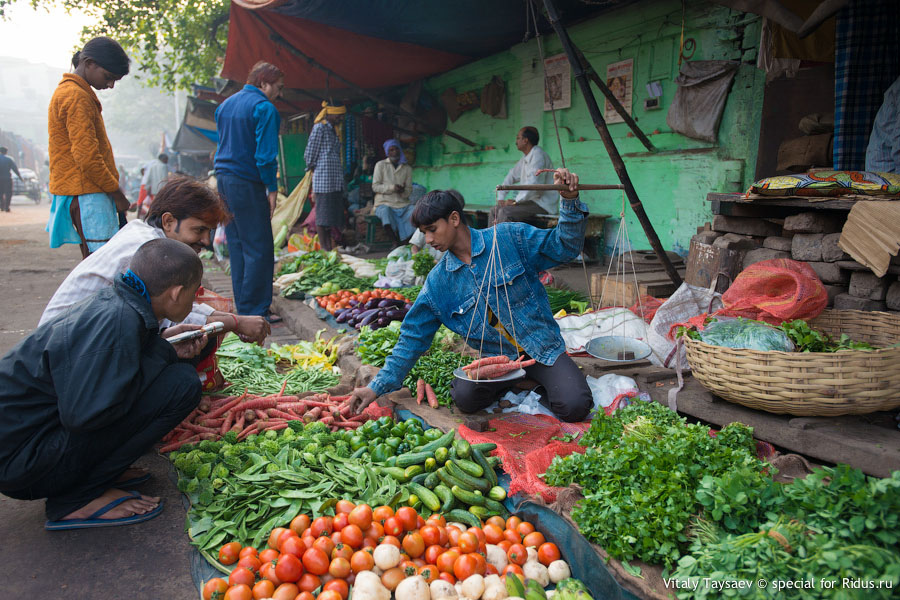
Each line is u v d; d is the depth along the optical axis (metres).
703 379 2.95
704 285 4.39
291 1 7.07
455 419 3.29
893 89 4.07
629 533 2.04
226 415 3.42
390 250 10.84
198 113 15.94
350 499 2.63
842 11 4.41
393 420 3.45
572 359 3.68
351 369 4.41
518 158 9.66
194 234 3.18
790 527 1.80
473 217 9.65
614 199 7.81
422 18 7.84
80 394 2.30
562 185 2.92
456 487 2.60
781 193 3.77
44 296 7.70
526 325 3.33
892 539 1.68
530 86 9.12
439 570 2.18
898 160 4.02
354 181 13.16
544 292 3.40
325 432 3.26
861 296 3.47
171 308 2.54
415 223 3.16
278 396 3.68
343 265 7.91
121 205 4.83
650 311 4.54
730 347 2.82
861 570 1.61
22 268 9.82
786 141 5.64
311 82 11.19
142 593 2.25
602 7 7.59
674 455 2.23
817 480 1.92
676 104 6.65
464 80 10.79
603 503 2.17
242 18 8.59
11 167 23.25
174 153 25.94
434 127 11.50
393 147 9.94
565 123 8.56
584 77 4.30
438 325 3.49
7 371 2.40
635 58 7.30
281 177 14.30
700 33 6.49
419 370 3.85
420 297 3.40
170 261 2.46
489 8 7.53
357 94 12.30
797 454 2.60
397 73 10.73
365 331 4.81
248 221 5.90
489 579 2.07
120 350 2.36
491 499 2.60
